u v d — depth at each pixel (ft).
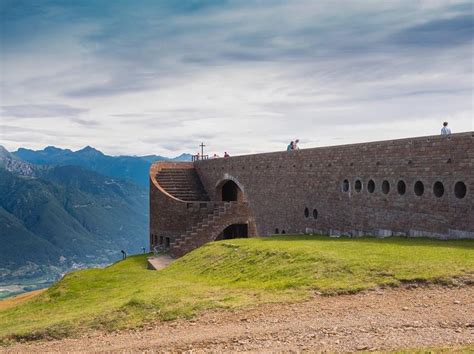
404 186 114.62
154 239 195.31
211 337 58.08
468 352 43.70
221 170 199.41
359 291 67.26
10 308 106.93
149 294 79.25
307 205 149.59
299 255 88.33
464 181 98.22
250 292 75.15
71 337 68.23
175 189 208.13
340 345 49.93
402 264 73.36
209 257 110.11
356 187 129.49
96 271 129.08
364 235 126.11
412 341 48.96
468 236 97.45
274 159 166.30
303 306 64.80
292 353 49.06
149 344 59.06
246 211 168.25
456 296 61.46
